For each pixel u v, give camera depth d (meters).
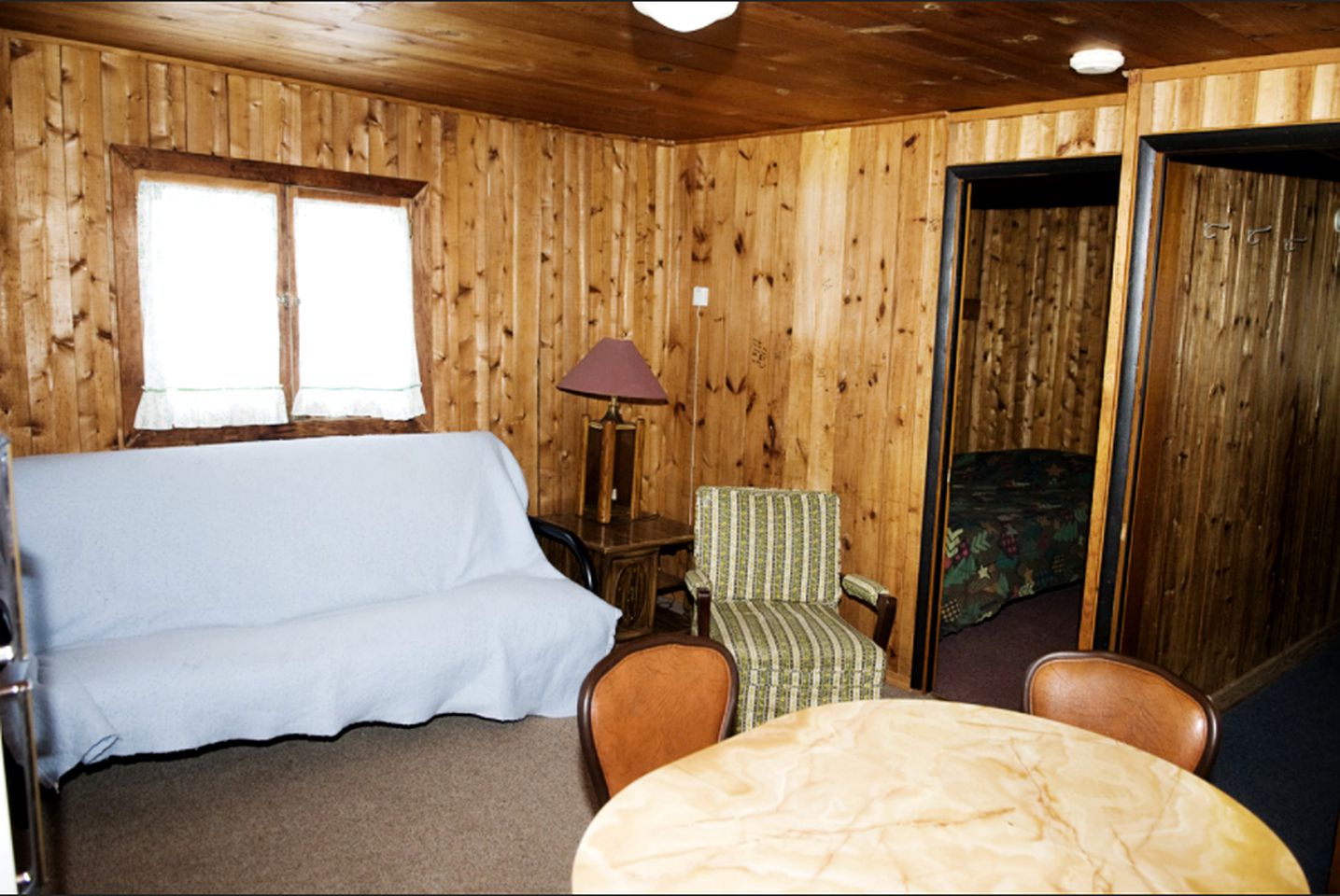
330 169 3.68
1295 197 3.75
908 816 1.68
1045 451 5.95
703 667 2.17
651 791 1.74
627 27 2.59
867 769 1.84
